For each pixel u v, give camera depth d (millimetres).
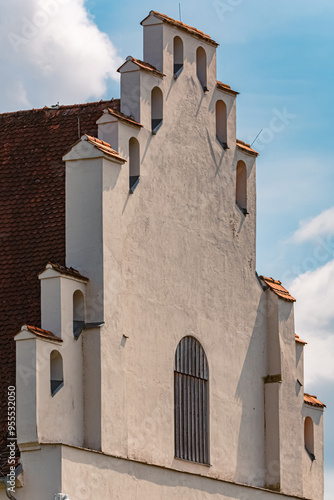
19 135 55000
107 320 50438
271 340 57938
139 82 53344
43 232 52531
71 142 54406
